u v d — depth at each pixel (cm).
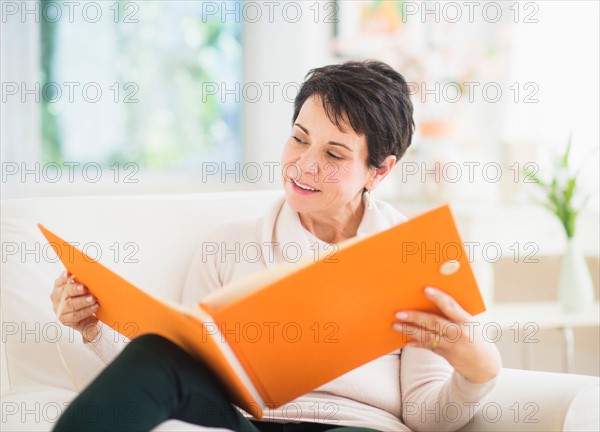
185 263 153
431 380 136
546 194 256
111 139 316
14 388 136
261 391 119
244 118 337
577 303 246
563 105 293
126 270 148
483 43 320
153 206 155
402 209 273
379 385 137
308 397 133
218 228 150
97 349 135
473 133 316
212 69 333
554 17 296
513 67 310
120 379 102
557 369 281
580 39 286
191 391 107
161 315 108
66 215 148
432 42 315
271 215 146
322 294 105
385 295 108
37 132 284
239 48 335
